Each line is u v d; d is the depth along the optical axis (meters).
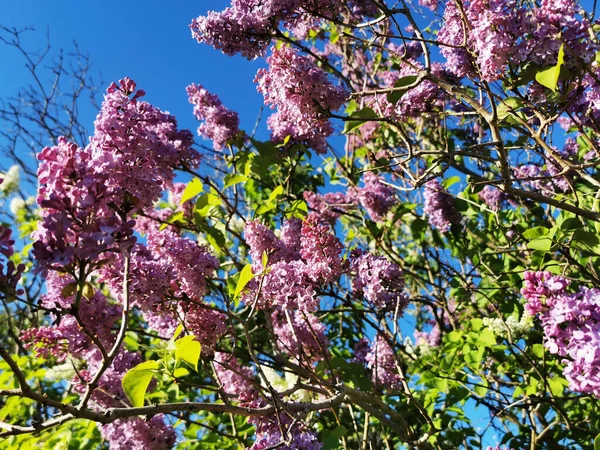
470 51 2.87
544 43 2.48
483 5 2.61
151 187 2.25
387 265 3.29
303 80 3.08
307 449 2.54
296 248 3.50
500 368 4.36
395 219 4.57
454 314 5.43
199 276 2.97
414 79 3.04
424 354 4.50
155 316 3.27
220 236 3.59
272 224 4.99
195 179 3.30
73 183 1.70
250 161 3.89
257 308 3.19
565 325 2.10
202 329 2.95
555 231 3.16
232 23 3.24
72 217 1.66
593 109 2.89
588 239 3.01
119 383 3.06
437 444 3.92
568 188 4.18
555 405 3.61
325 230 3.02
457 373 4.21
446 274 4.77
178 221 4.31
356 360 4.23
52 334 2.84
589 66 2.50
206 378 4.81
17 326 5.57
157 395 3.92
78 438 3.97
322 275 2.96
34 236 1.70
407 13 2.99
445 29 3.18
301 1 3.17
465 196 4.68
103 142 2.24
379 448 4.00
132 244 1.70
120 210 1.89
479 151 3.70
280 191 3.45
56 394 5.60
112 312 2.89
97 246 1.61
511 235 4.75
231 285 3.00
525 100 2.66
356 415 4.33
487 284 4.54
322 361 3.29
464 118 5.01
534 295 2.19
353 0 4.58
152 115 2.42
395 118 3.70
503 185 2.76
